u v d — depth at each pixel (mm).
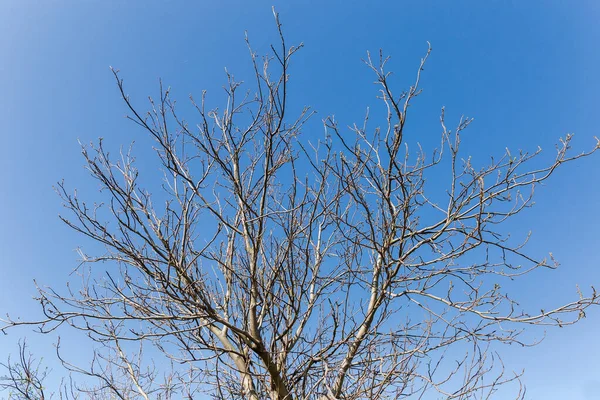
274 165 5273
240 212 5559
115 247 4453
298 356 5102
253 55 4887
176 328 5113
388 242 5000
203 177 4984
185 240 4992
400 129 4449
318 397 4918
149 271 4578
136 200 5078
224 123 5328
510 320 4680
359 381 4750
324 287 5539
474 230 4594
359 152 4848
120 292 4957
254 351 5062
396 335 5055
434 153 4977
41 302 4266
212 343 5660
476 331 4945
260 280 5473
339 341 5133
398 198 5219
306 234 5301
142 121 4262
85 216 4324
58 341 4934
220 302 5926
